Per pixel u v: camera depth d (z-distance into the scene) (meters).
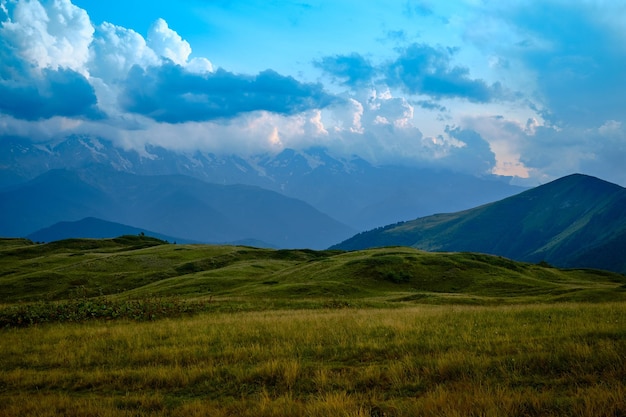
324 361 13.72
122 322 25.34
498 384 10.12
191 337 18.16
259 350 15.03
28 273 85.38
